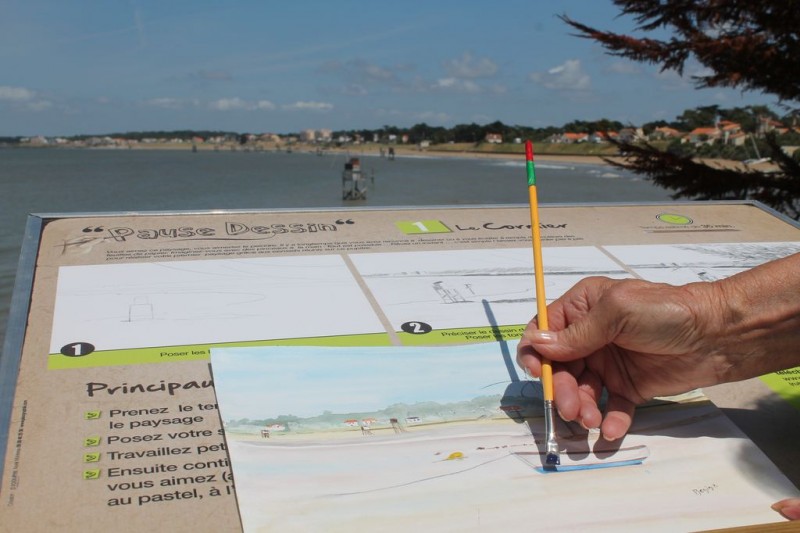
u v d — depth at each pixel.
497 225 2.39
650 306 1.31
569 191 46.12
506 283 1.95
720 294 1.35
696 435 1.39
